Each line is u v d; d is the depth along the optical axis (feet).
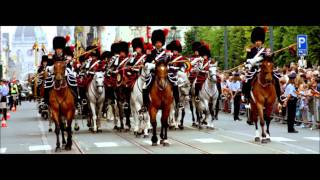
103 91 86.58
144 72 73.87
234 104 108.37
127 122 88.48
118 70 85.71
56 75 62.49
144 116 77.77
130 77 80.23
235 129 89.56
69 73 64.75
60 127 65.57
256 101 69.10
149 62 68.90
